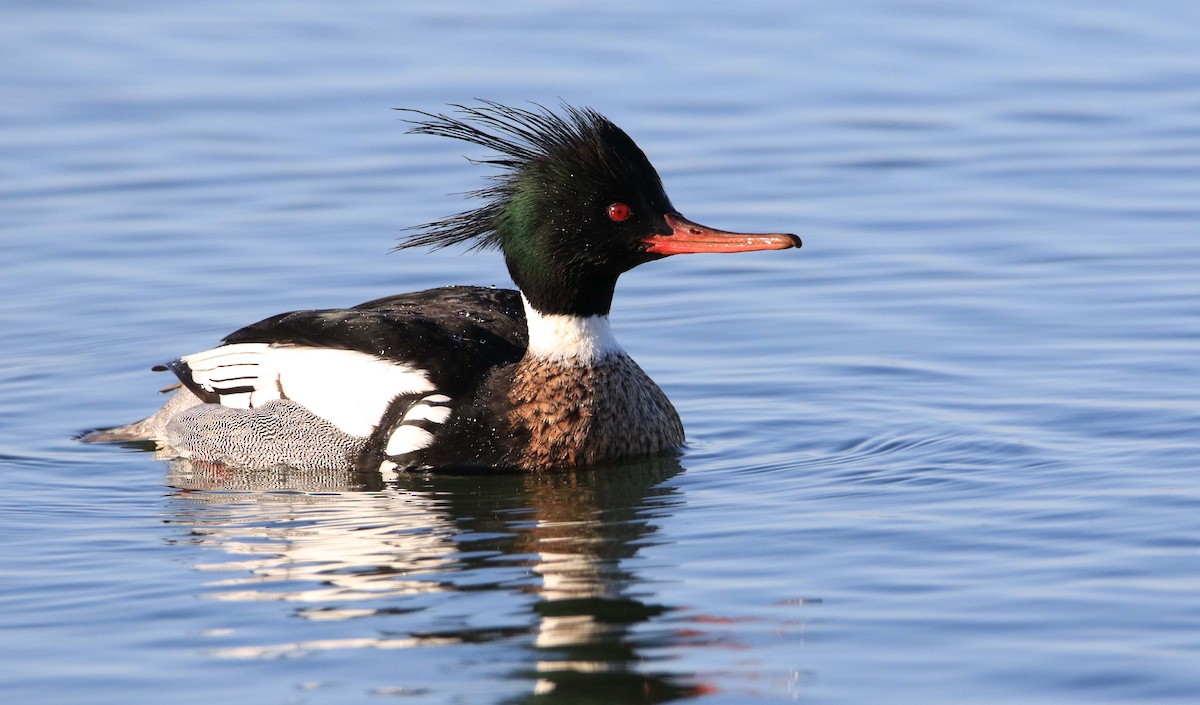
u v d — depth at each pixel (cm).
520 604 1086
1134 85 2491
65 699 963
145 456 1530
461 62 2584
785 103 2456
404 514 1309
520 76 2512
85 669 1004
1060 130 2348
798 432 1493
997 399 1527
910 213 2086
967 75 2550
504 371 1446
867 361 1659
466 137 1480
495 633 1038
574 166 1409
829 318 1791
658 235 1402
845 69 2577
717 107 2433
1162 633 995
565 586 1117
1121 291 1805
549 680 967
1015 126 2369
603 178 1402
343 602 1101
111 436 1580
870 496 1294
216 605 1102
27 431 1584
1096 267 1883
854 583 1098
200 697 962
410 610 1082
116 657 1020
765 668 973
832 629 1023
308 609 1091
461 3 2895
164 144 2345
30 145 2331
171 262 1988
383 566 1174
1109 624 1011
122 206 2150
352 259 1978
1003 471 1334
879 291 1856
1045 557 1127
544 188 1417
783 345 1725
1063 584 1076
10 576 1170
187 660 1012
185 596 1121
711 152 2291
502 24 2772
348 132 2378
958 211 2084
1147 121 2362
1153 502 1228
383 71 2556
